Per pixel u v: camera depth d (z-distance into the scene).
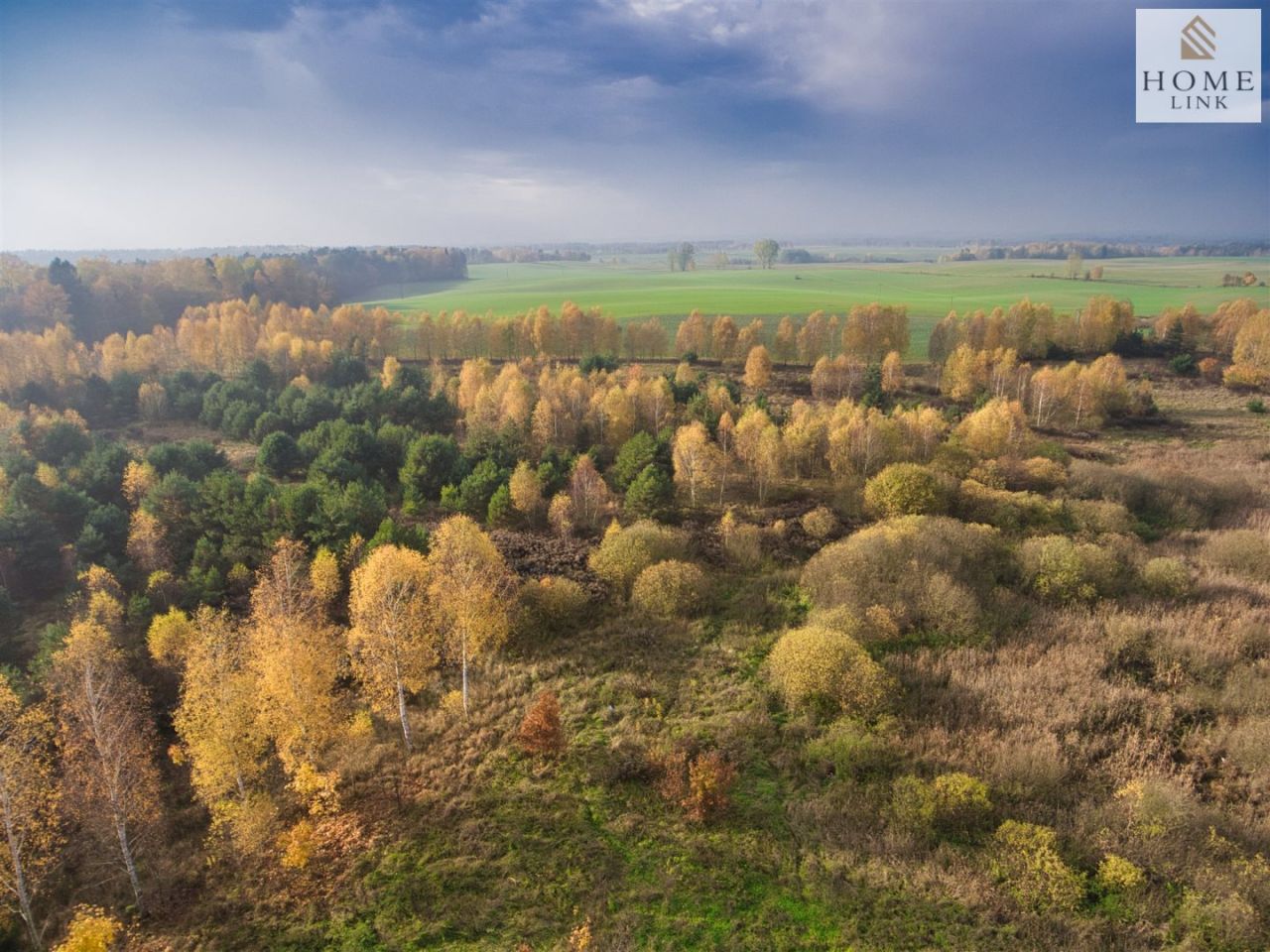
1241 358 110.69
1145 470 65.38
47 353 102.44
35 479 60.38
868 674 32.84
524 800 28.27
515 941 22.23
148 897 25.92
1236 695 31.77
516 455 72.94
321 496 56.19
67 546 54.47
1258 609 39.34
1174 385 109.75
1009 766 27.81
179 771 34.72
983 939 21.17
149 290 156.75
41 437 76.38
